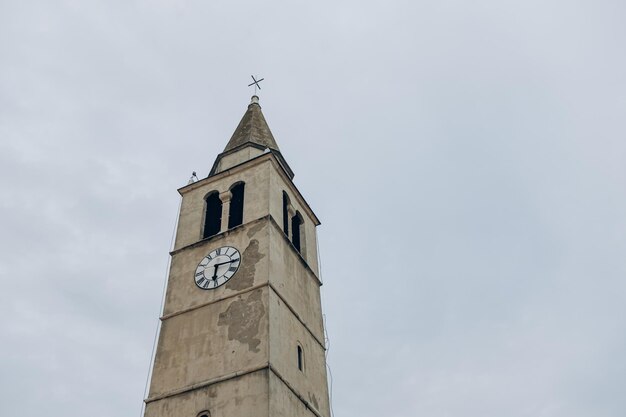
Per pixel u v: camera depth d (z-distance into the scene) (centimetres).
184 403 3014
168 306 3525
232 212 4019
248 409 2836
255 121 5012
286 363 3158
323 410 3359
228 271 3525
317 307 3897
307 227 4322
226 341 3178
